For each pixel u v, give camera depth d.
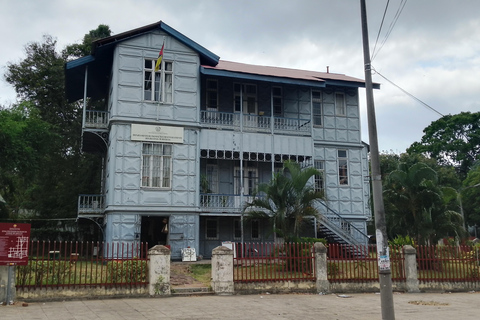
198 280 15.89
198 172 21.86
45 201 29.52
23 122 23.42
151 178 21.05
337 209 25.97
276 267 14.57
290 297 13.09
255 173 25.02
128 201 20.45
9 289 11.03
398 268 15.42
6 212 26.08
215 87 24.89
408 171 19.03
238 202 22.78
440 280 15.38
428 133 55.03
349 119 27.38
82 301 11.59
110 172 20.58
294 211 17.28
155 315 10.00
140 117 21.22
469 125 52.88
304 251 15.37
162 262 12.69
